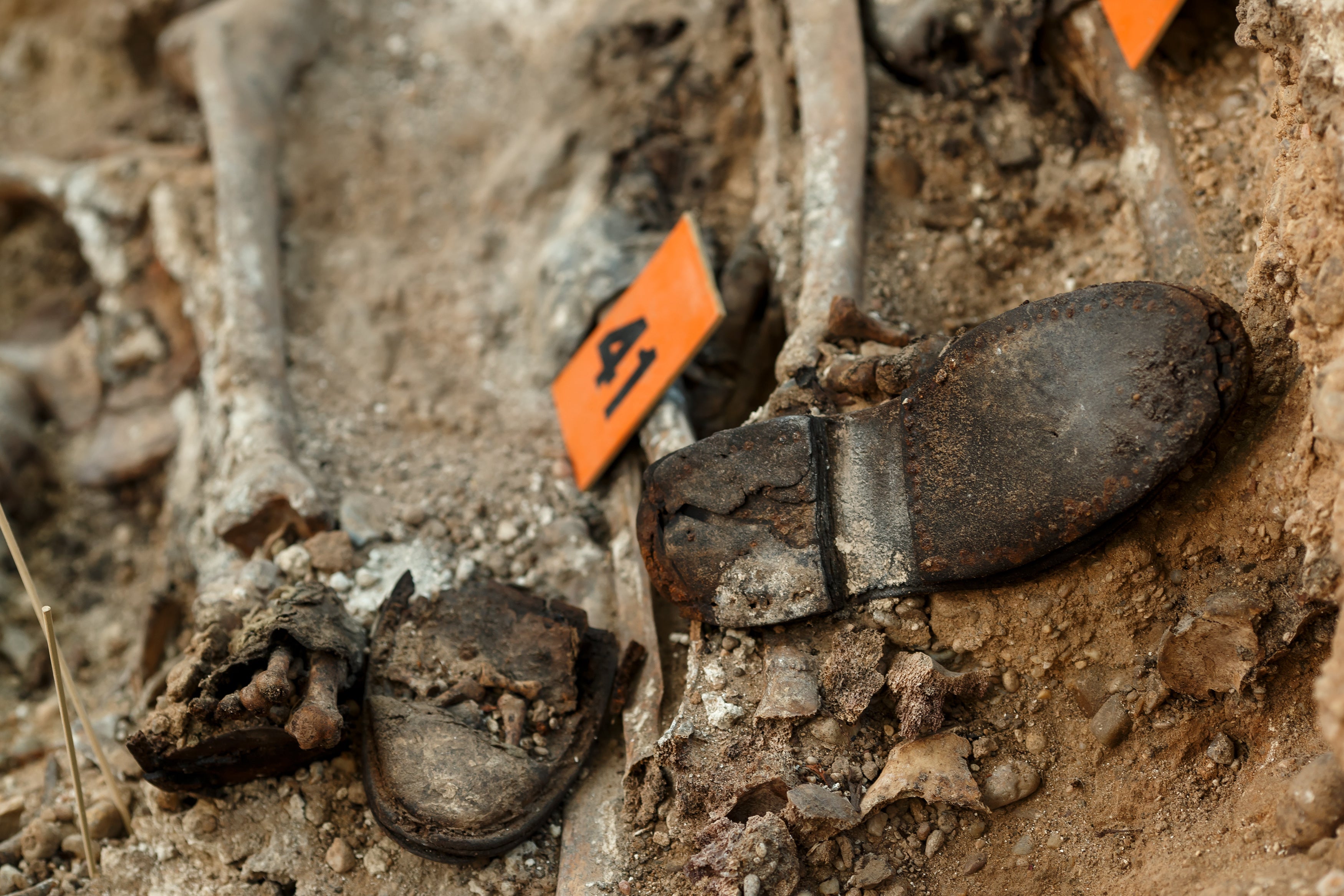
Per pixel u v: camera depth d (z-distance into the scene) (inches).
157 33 78.2
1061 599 58.3
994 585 58.6
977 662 59.0
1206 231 61.4
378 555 63.2
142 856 60.6
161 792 60.4
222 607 61.1
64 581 69.9
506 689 60.3
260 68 72.5
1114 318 57.4
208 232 70.6
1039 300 59.1
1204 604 57.1
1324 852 54.6
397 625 61.2
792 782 58.1
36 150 77.9
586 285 66.8
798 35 66.8
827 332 62.3
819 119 65.6
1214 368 56.5
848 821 57.7
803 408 61.5
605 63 71.5
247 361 66.6
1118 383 57.1
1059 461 57.4
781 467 59.6
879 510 59.3
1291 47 57.3
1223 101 62.6
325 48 74.7
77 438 71.9
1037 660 58.6
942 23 65.7
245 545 64.0
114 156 74.1
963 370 58.7
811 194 64.9
